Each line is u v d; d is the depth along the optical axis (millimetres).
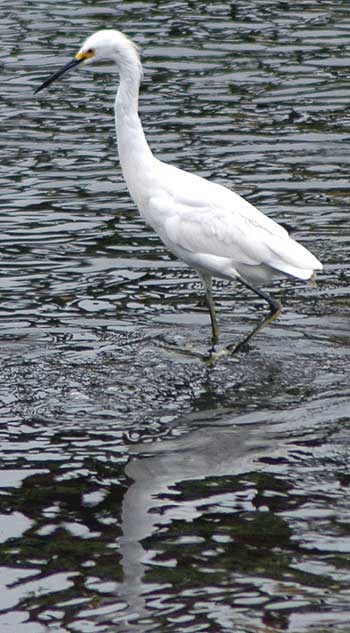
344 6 28203
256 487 11266
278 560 10094
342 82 23781
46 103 23094
